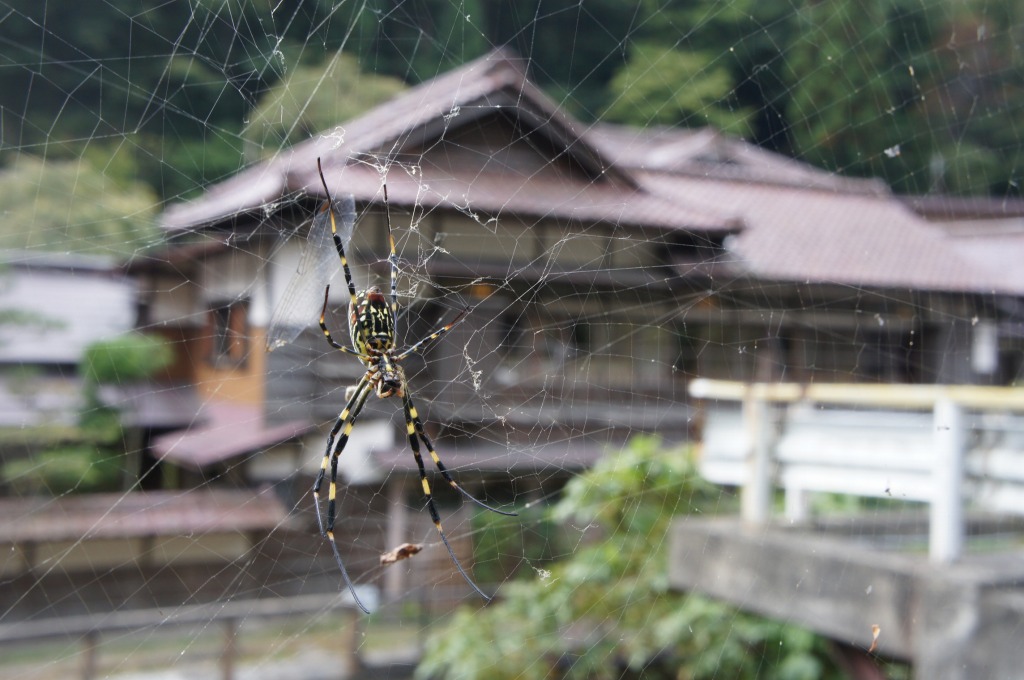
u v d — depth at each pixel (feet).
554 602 22.08
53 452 35.22
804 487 20.66
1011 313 43.93
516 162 28.94
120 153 34.40
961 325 43.09
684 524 21.42
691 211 32.53
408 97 25.76
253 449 29.25
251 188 27.58
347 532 28.58
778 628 20.26
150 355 38.83
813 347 39.22
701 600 21.27
